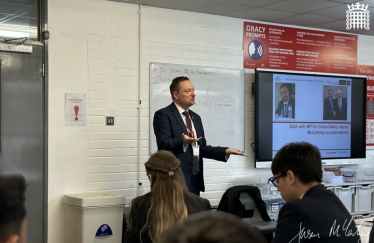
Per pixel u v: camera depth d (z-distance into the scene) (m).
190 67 5.80
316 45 6.75
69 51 5.11
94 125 5.25
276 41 6.44
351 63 7.07
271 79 6.22
